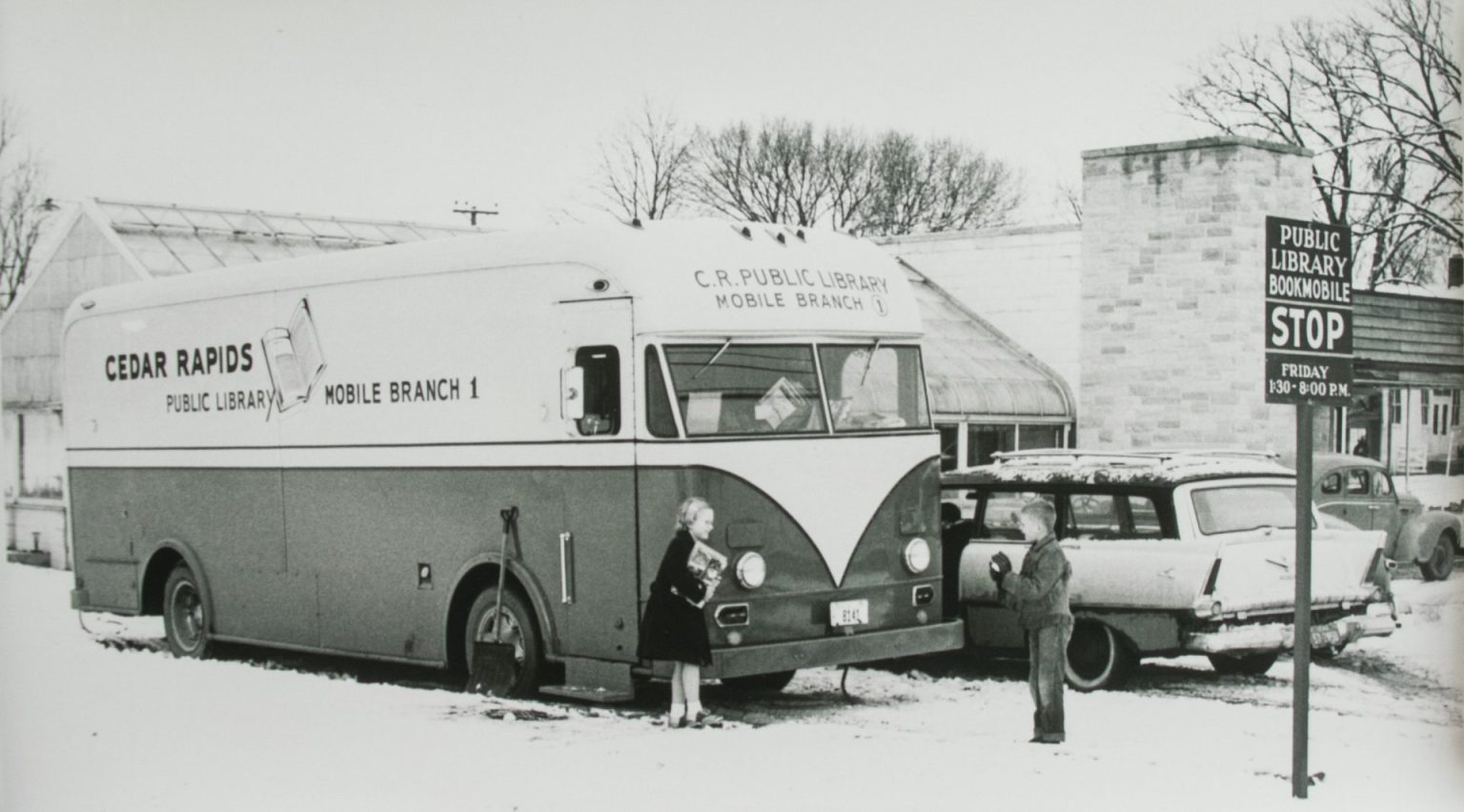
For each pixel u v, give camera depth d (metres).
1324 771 10.66
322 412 14.76
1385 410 27.61
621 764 10.69
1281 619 13.31
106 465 17.53
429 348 13.67
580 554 12.31
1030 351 27.94
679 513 11.55
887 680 14.69
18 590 24.06
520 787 10.15
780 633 12.08
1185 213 23.47
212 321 16.06
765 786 10.01
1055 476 14.04
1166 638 13.14
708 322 12.04
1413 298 28.31
